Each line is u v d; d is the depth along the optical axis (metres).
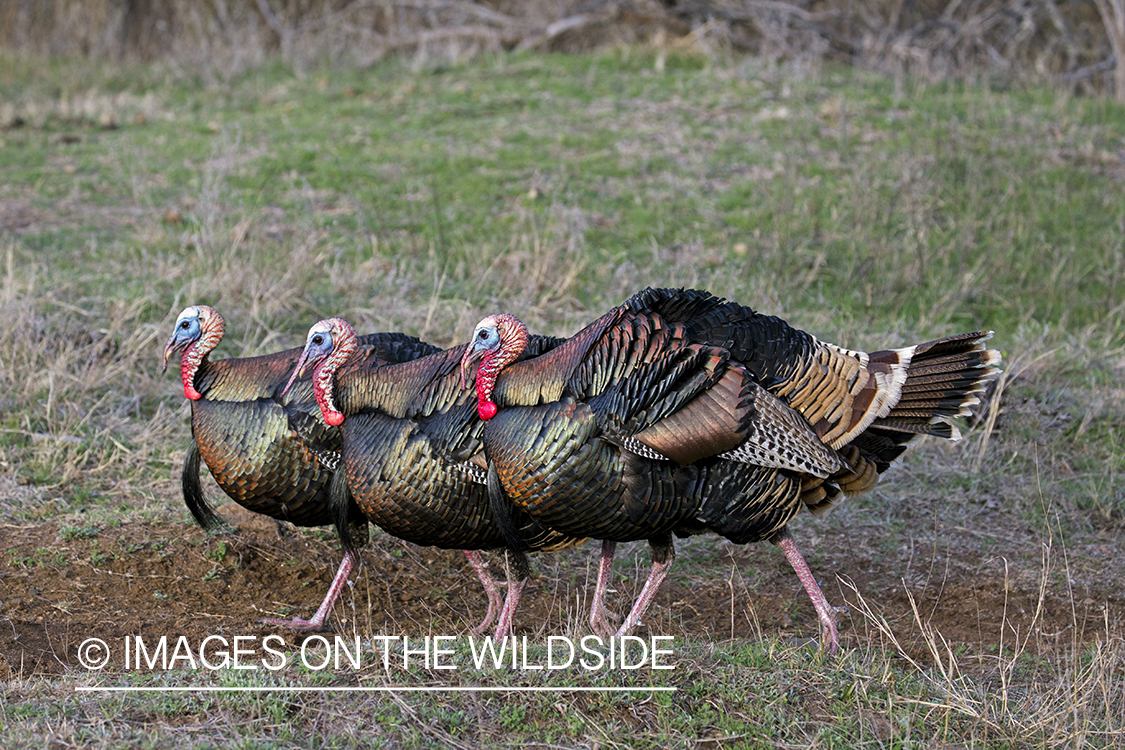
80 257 22.66
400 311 20.27
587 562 14.39
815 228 24.98
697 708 10.34
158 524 14.35
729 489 11.41
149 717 9.80
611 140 29.67
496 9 41.44
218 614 12.65
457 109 32.12
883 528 15.50
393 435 11.68
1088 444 17.83
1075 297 22.58
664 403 10.99
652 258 23.53
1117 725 10.37
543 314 20.70
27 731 9.32
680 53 36.31
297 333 19.69
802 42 36.81
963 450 17.38
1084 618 13.25
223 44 39.09
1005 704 10.41
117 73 37.69
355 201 26.09
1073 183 26.91
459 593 13.70
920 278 23.23
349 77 36.03
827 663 11.32
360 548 12.73
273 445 12.34
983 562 14.63
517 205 26.08
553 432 11.02
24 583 12.76
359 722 9.76
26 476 15.20
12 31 42.56
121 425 16.59
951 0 39.22
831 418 11.69
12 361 17.17
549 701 10.23
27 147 29.73
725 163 28.30
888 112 31.08
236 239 22.55
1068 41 38.34
